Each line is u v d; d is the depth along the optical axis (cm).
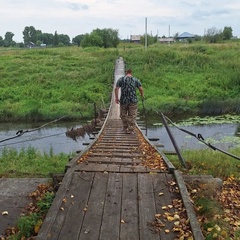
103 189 567
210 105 2841
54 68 4219
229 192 652
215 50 5069
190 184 638
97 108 2683
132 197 540
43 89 3497
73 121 2655
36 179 717
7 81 3691
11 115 2700
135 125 1494
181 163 841
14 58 4816
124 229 451
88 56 4947
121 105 1257
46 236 426
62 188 559
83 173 632
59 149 1708
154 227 455
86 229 450
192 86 3603
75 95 3294
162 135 2012
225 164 862
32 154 1192
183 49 5106
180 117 2759
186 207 495
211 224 475
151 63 4322
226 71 4000
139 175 627
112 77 3731
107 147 1000
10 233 502
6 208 587
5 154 1228
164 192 559
